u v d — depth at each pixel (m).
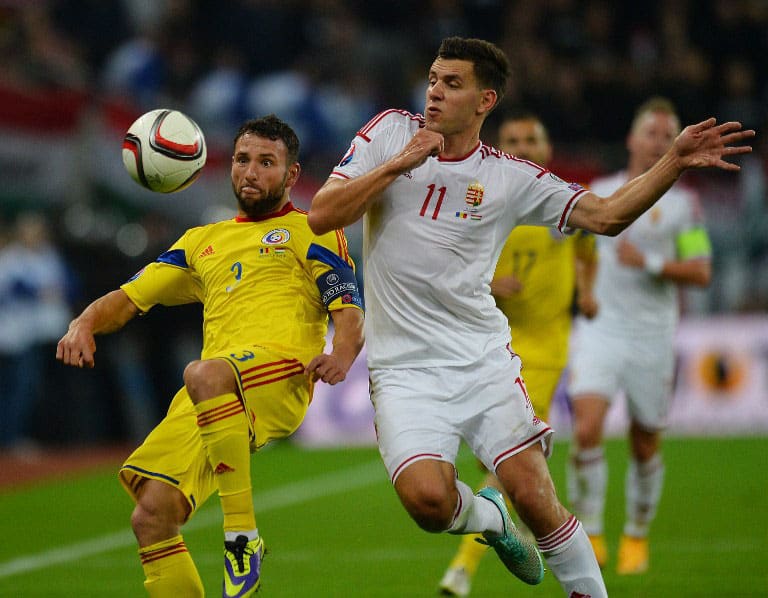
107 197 55.31
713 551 29.77
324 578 27.48
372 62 71.62
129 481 19.72
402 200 18.94
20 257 48.75
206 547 32.03
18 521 36.97
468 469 46.38
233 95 63.09
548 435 19.17
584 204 18.94
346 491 41.97
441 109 18.75
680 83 69.50
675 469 45.03
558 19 73.25
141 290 20.59
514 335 27.50
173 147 20.14
